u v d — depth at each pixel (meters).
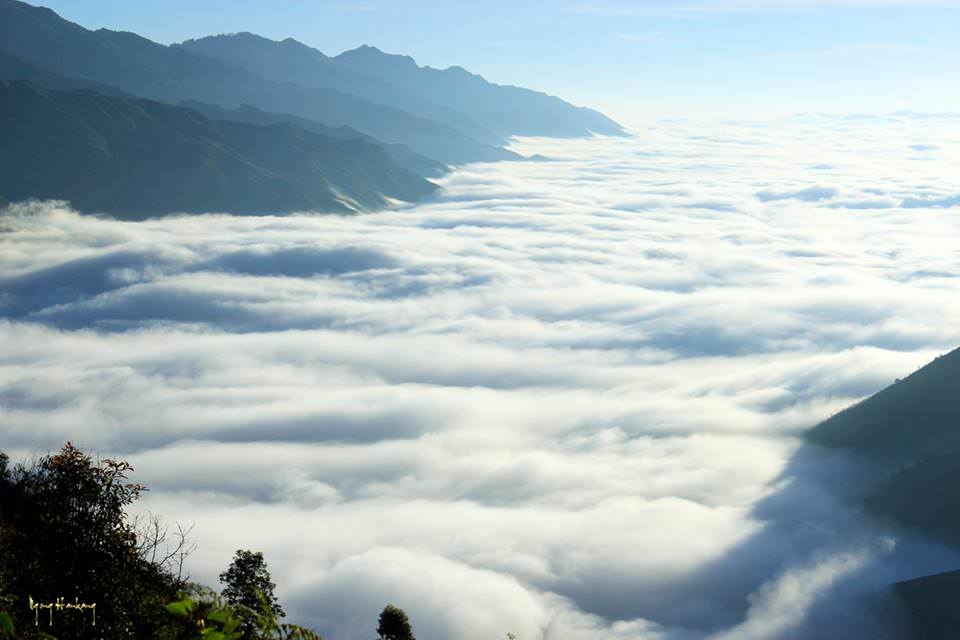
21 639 8.59
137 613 13.45
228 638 7.98
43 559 13.49
